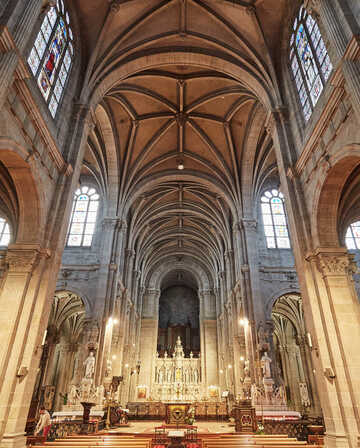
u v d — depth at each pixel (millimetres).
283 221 29672
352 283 13633
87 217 29547
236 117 26047
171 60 20141
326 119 12461
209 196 34656
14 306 11727
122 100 24172
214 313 45969
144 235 40031
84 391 19844
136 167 28672
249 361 23516
